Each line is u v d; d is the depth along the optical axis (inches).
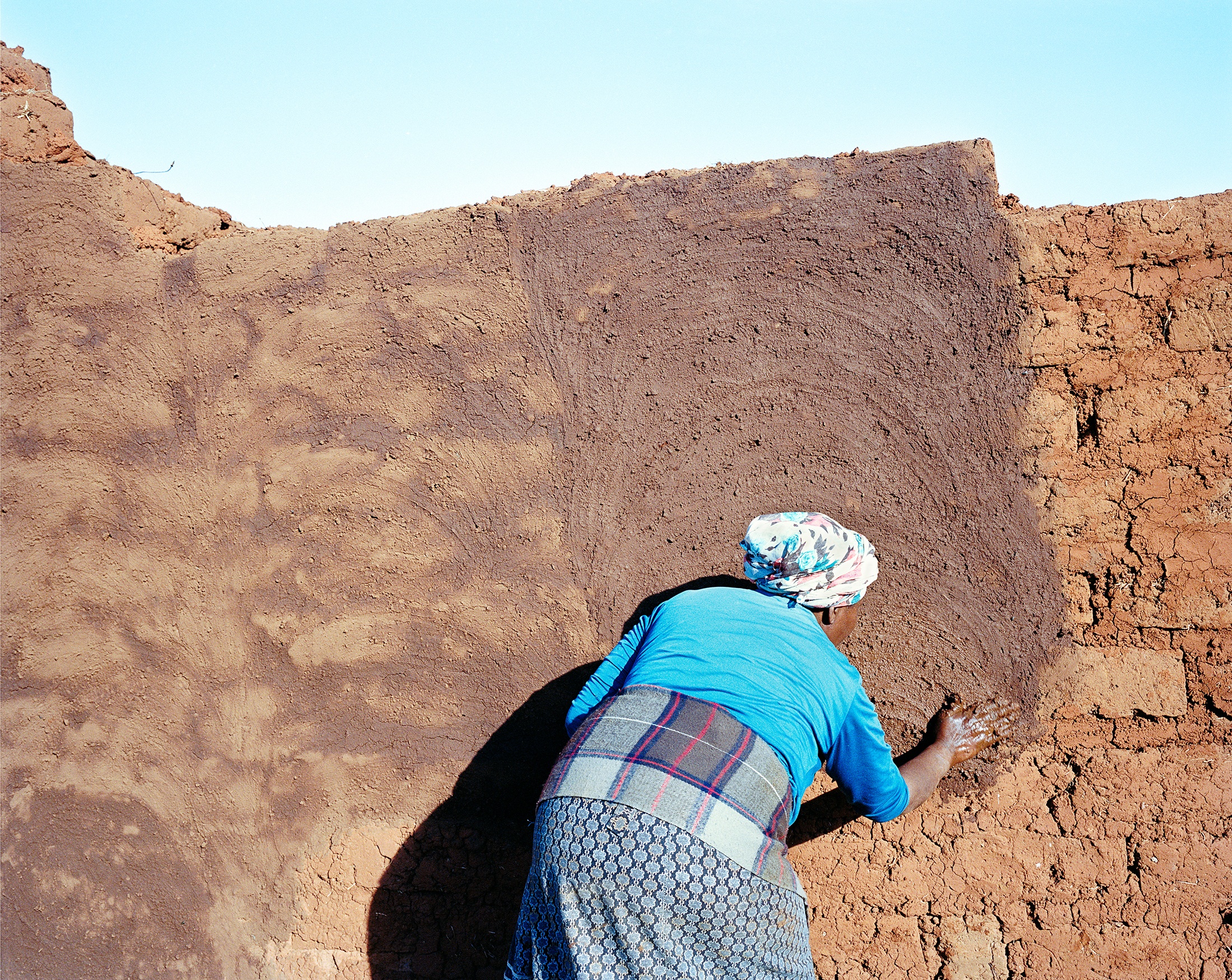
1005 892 98.6
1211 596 92.3
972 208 98.3
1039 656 97.4
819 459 103.5
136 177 126.2
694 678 77.6
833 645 84.0
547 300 110.4
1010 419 98.0
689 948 69.8
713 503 106.2
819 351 103.3
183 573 123.6
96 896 127.2
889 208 100.7
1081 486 96.0
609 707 78.8
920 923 101.3
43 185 126.2
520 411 111.8
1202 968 93.0
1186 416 92.9
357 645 117.1
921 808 101.3
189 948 122.6
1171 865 93.9
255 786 120.5
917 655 101.0
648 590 108.0
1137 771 94.7
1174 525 93.3
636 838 69.6
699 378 106.5
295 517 119.1
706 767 72.0
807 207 102.9
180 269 122.6
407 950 115.0
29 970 129.2
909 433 100.9
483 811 113.1
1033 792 97.9
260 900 119.9
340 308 117.0
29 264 127.4
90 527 127.4
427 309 114.2
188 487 123.3
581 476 110.0
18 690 131.0
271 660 120.0
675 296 106.9
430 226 113.7
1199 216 92.0
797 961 74.4
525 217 110.7
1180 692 93.5
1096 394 95.5
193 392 122.7
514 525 112.1
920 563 100.8
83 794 128.4
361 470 116.9
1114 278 94.7
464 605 113.7
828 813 104.0
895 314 101.0
